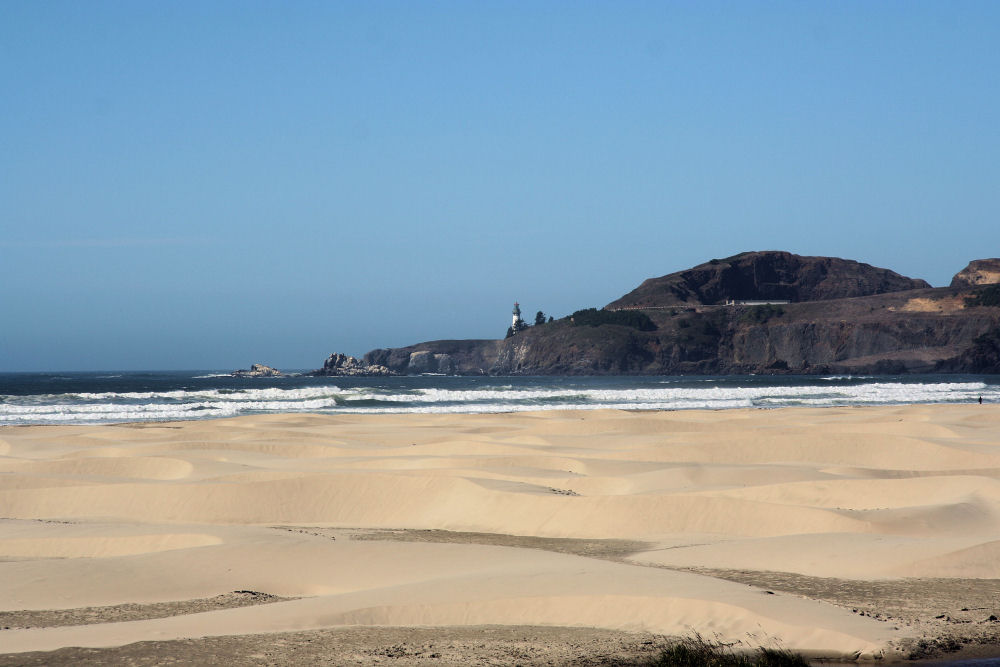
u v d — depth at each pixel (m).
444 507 27.58
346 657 12.33
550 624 14.38
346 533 24.00
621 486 30.28
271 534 21.50
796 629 13.38
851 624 13.65
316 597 16.19
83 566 18.28
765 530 23.09
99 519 27.56
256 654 12.39
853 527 22.06
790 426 52.31
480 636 13.48
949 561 17.78
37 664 11.95
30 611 15.64
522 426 57.41
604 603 14.77
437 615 14.74
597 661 12.34
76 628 14.13
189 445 43.88
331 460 39.22
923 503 26.16
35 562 18.77
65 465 36.94
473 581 16.16
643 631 13.77
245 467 36.28
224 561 18.72
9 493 30.11
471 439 47.53
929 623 14.15
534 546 21.95
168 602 16.31
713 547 20.39
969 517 23.39
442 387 152.12
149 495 29.45
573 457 37.19
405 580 17.25
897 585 16.53
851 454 40.31
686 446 41.09
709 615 14.04
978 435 48.91
